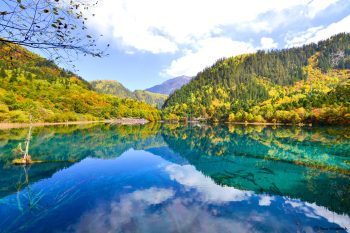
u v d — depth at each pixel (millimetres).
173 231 9039
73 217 10156
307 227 9430
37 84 111875
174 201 12180
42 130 48906
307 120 70750
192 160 23328
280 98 129750
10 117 57406
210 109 160125
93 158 23469
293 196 12945
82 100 110812
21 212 10602
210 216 10383
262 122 92188
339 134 42094
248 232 9023
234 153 26828
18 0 3379
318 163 20484
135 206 11430
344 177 16406
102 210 10914
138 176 17016
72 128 58000
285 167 19453
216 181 15930
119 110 121750
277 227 9398
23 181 15273
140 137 44125
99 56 4285
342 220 10000
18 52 3814
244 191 13836
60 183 14953
